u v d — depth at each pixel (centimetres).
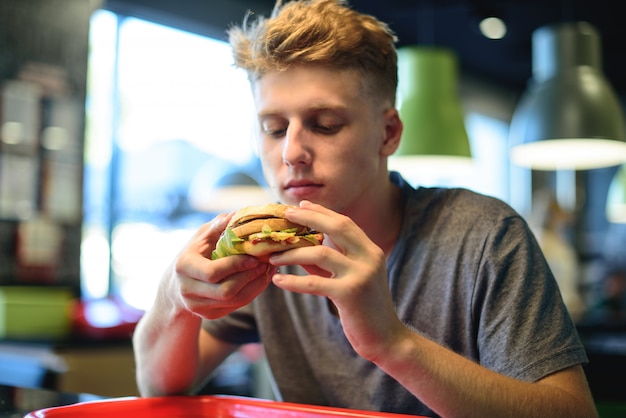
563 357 123
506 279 132
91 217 532
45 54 419
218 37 596
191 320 139
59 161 423
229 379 467
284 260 106
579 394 121
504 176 916
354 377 149
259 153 137
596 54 392
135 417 127
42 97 416
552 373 122
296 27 127
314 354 154
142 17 551
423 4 651
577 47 387
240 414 129
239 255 109
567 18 697
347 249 105
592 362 282
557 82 386
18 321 330
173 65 579
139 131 561
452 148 408
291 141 127
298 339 158
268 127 132
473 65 848
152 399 130
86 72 443
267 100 129
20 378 311
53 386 296
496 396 111
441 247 141
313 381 155
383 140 143
